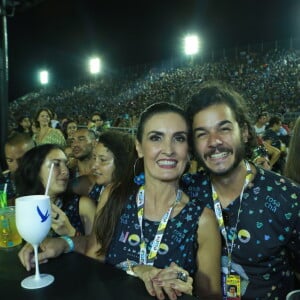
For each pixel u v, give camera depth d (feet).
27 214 4.04
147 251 5.18
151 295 3.82
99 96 77.77
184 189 6.46
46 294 3.84
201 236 5.16
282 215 5.74
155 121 5.13
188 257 5.09
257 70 56.85
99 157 8.82
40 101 87.81
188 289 4.05
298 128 6.75
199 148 5.84
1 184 9.12
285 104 46.83
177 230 5.14
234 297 5.96
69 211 7.48
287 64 54.13
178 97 57.93
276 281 6.01
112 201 5.55
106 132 9.17
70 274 4.33
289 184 5.93
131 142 8.82
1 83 17.19
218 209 6.11
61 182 7.31
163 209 5.29
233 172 5.92
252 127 6.52
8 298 3.78
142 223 5.32
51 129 20.63
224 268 6.12
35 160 7.23
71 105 79.97
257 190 5.89
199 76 63.52
